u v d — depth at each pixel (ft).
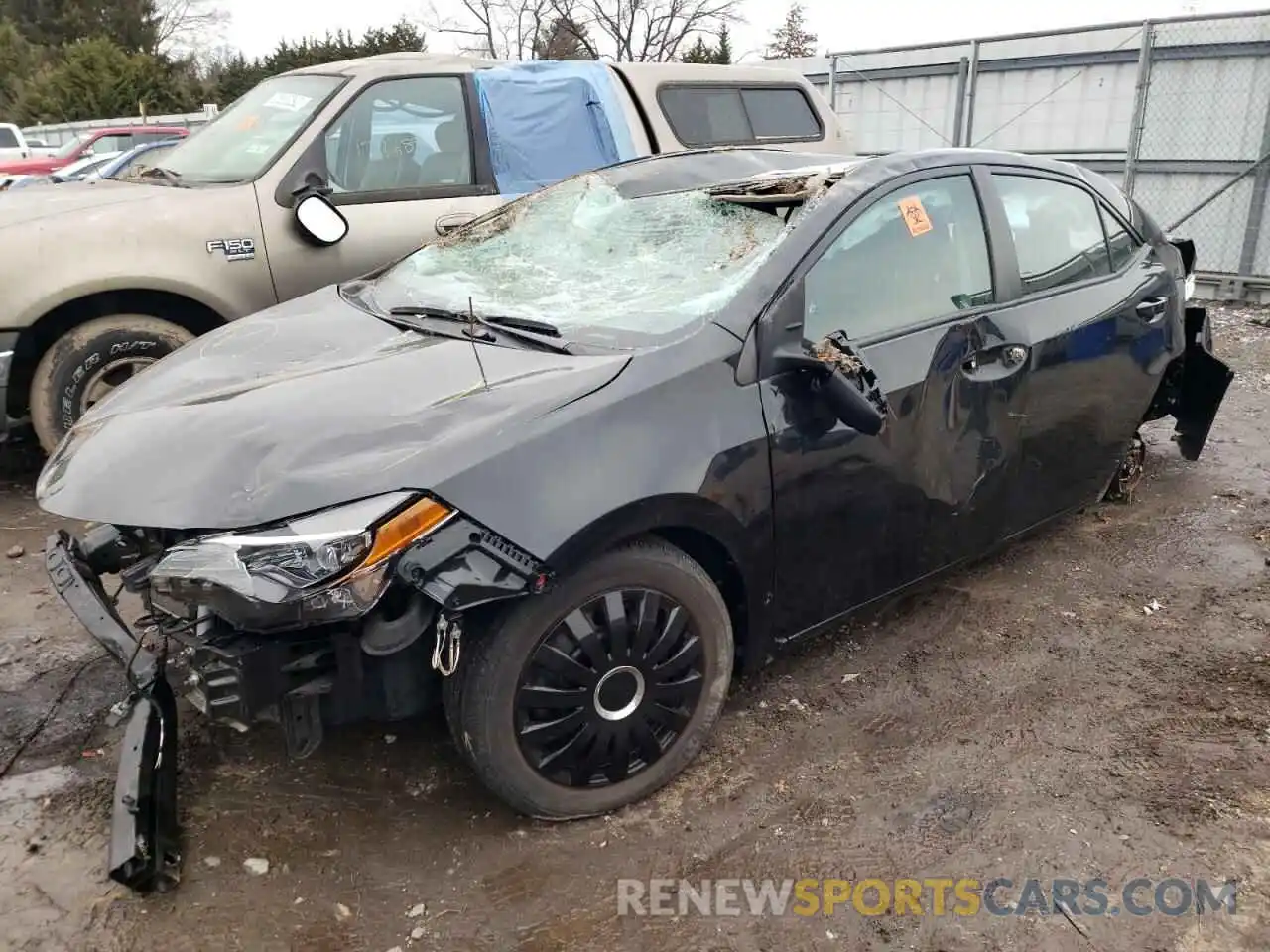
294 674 7.12
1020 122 35.55
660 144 18.95
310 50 107.04
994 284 10.79
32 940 7.08
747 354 8.44
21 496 15.29
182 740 9.29
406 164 16.75
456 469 7.06
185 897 7.49
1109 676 10.57
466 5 82.48
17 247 13.74
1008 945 7.14
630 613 7.98
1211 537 13.97
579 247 10.84
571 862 7.94
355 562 6.70
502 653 7.43
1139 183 33.06
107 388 14.71
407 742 9.42
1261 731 9.55
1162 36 31.53
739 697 10.18
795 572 9.09
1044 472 11.68
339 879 7.73
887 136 39.29
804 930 7.29
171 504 7.18
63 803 8.52
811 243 9.06
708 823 8.39
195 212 14.87
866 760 9.21
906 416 9.57
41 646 10.98
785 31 108.27
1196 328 14.56
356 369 8.64
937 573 10.77
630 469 7.59
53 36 145.07
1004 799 8.65
